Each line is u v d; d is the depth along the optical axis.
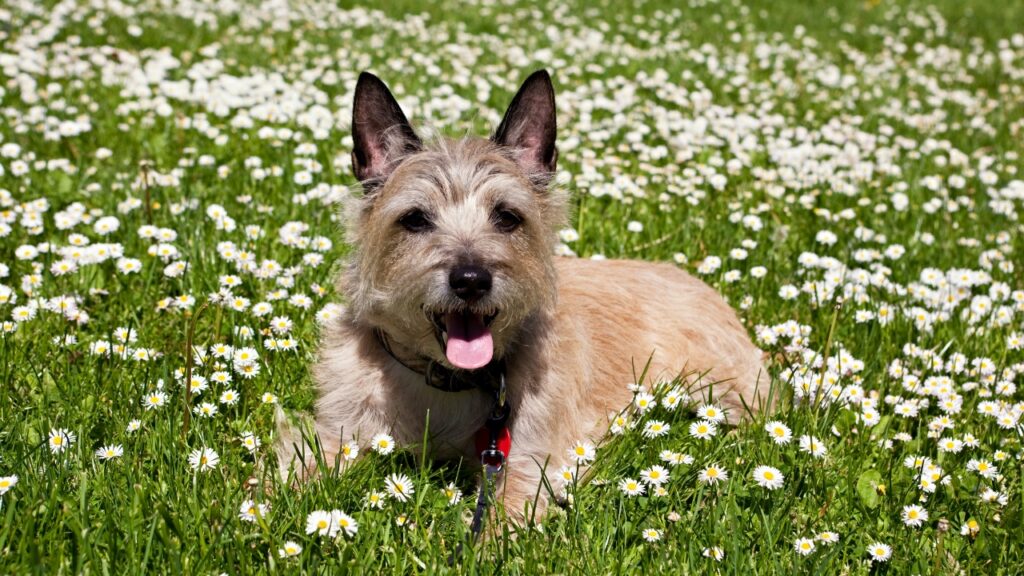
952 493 1.19
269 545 1.07
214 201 1.60
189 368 1.17
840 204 1.74
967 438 1.23
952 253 1.62
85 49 2.37
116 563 1.05
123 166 1.68
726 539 1.11
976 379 1.35
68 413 1.19
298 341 1.33
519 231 1.24
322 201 1.60
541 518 1.14
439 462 1.25
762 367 1.39
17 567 1.04
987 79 2.99
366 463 1.17
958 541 1.14
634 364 1.34
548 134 1.27
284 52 2.58
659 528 1.14
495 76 2.43
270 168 1.70
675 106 2.37
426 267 1.19
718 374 1.36
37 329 1.31
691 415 1.32
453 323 1.20
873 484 1.18
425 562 1.09
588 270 1.40
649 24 3.47
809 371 1.32
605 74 2.63
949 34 3.72
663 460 1.19
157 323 1.35
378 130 1.26
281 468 1.19
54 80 2.13
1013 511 1.15
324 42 2.74
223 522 1.09
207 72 2.22
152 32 2.62
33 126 1.81
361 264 1.23
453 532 1.13
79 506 1.08
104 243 1.45
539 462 1.22
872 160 2.10
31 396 1.22
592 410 1.29
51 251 1.42
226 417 1.22
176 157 1.75
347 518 1.08
